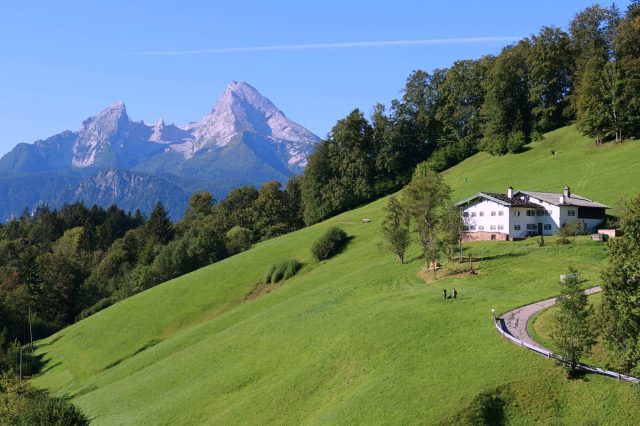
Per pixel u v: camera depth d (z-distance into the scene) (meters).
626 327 41.66
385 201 168.88
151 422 60.41
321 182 183.25
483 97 185.62
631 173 118.38
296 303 88.06
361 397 48.84
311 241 135.75
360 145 180.50
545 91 167.25
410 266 91.94
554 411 43.12
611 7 170.50
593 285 65.12
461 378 47.62
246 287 117.25
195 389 65.75
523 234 98.25
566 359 45.56
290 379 58.59
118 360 99.56
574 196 106.12
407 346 55.88
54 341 122.81
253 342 75.12
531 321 56.75
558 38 169.00
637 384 41.56
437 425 42.41
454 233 85.25
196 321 109.06
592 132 146.25
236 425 53.31
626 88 136.50
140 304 123.38
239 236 170.75
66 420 53.16
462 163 174.50
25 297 140.62
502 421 43.00
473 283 74.25
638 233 43.16
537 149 157.75
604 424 41.09
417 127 193.25
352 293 84.88
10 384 80.31
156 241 196.38
